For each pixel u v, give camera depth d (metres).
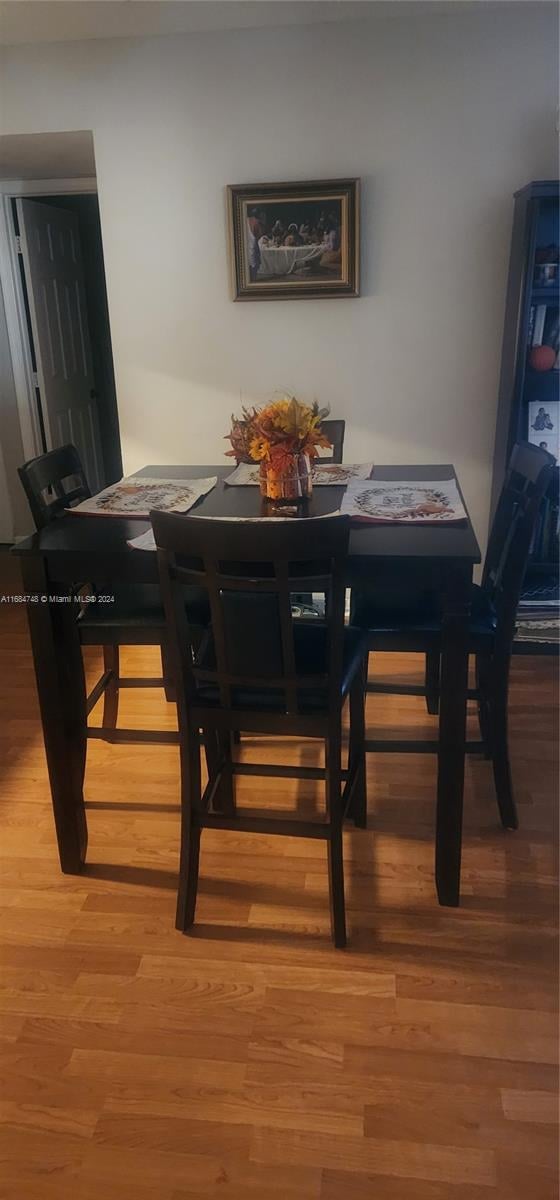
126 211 3.17
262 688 1.69
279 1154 1.33
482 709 2.31
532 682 2.90
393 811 2.21
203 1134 1.36
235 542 1.42
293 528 1.39
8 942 1.78
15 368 4.29
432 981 1.65
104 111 3.06
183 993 1.64
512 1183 1.28
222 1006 1.60
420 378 3.24
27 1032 1.56
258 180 3.07
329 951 1.74
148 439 3.45
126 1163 1.32
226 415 3.38
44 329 4.33
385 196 3.03
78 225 4.80
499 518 2.19
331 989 1.64
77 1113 1.40
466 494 3.36
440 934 1.78
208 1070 1.47
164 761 2.49
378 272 3.12
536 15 2.78
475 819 2.16
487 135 2.93
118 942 1.78
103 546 1.71
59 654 1.82
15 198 4.05
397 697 2.84
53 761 1.89
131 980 1.67
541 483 1.77
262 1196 1.26
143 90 3.02
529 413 3.04
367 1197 1.26
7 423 4.44
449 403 3.25
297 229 3.06
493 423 3.25
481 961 1.70
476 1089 1.42
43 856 2.06
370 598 2.08
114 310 3.30
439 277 3.11
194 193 3.12
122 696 2.93
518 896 1.88
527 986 1.64
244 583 1.47
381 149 2.98
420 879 1.95
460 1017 1.57
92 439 5.10
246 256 3.12
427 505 1.95
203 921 1.83
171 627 1.59
